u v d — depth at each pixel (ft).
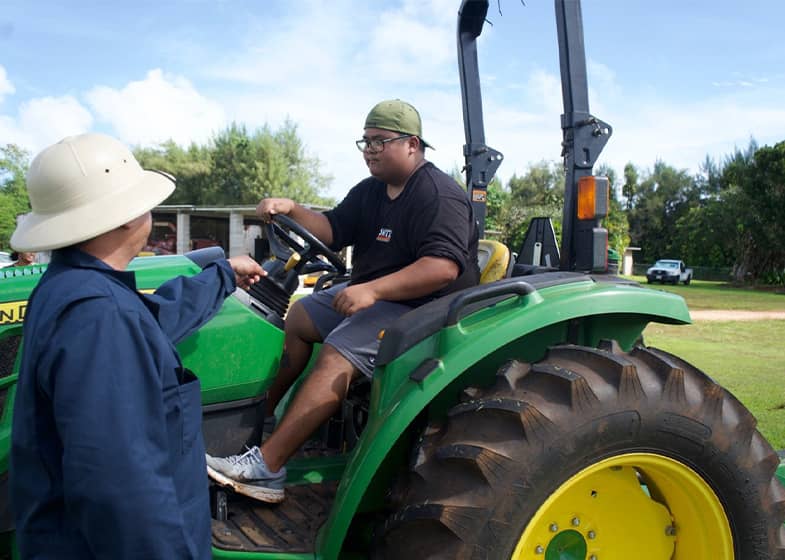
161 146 175.42
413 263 8.04
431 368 6.72
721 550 7.40
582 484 7.32
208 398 7.48
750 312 59.47
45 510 4.77
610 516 7.48
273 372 7.77
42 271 7.59
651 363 7.29
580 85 8.46
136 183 5.24
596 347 8.14
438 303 7.47
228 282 6.72
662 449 7.02
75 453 4.32
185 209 96.78
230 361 7.50
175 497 4.71
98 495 4.31
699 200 203.31
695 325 46.60
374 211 9.22
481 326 6.98
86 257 5.04
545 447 6.49
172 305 6.12
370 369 7.98
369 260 8.91
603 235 8.23
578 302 7.24
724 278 136.05
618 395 6.80
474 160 11.60
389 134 8.41
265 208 8.91
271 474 7.47
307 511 7.63
